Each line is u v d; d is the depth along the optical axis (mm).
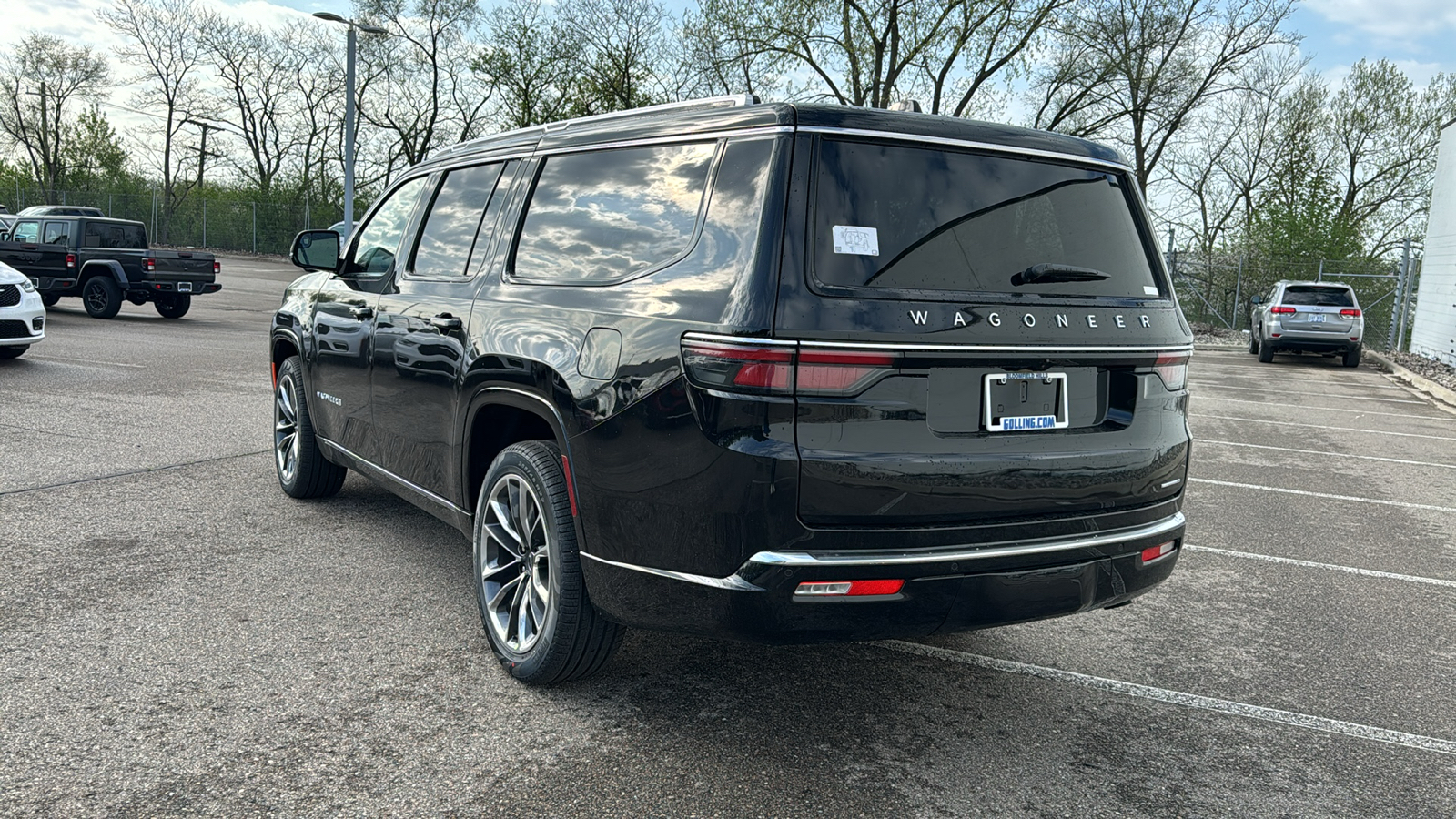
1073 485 2938
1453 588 5094
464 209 4105
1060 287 3010
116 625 3686
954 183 2906
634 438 2824
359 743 2904
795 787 2779
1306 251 30438
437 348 3844
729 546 2633
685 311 2758
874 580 2646
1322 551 5750
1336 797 2877
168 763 2738
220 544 4727
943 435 2732
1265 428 11125
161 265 17734
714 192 2887
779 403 2570
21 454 6414
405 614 3945
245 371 11102
